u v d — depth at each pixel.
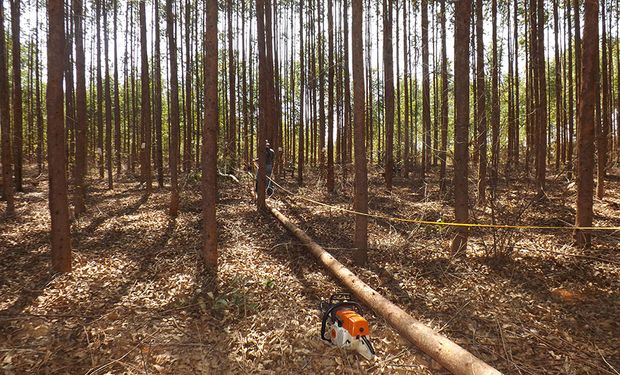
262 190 11.60
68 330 4.50
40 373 3.75
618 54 19.70
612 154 16.05
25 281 6.02
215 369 3.84
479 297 5.37
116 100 22.41
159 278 6.20
